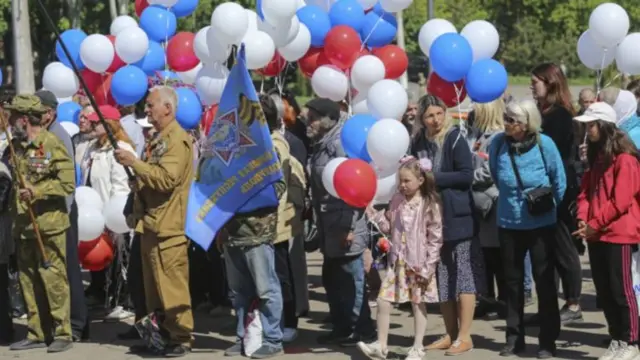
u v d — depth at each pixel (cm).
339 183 827
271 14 898
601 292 825
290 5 895
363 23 974
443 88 907
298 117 1123
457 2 3412
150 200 886
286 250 944
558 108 952
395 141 828
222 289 1069
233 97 863
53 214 922
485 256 1024
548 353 860
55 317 936
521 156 840
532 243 848
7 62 3656
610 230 808
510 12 3694
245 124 860
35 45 3491
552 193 840
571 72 3706
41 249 915
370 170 829
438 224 850
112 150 1020
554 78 953
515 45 3791
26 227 920
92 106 938
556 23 3500
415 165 842
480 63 882
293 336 947
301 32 927
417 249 848
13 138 918
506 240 859
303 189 943
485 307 1036
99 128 1017
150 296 911
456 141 870
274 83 1165
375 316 1046
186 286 901
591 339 927
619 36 928
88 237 965
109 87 1058
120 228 963
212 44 914
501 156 850
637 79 1036
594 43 965
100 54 1016
